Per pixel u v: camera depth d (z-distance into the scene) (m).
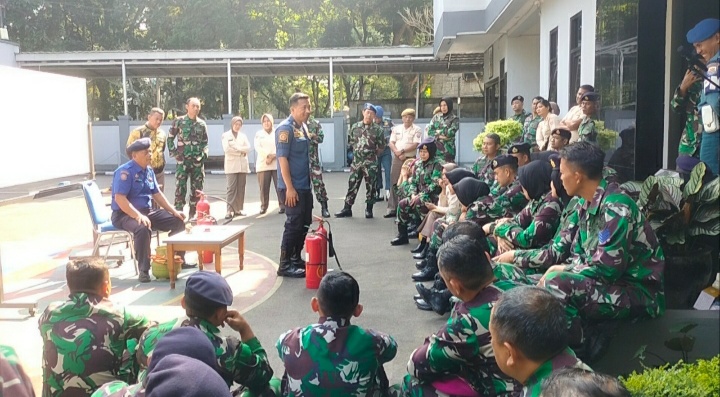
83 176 6.50
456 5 13.26
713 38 4.11
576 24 8.19
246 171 9.64
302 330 2.68
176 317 3.40
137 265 6.22
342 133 18.05
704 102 4.07
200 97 26.14
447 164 6.39
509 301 1.93
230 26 23.95
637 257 3.08
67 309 2.69
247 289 5.62
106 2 25.03
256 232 8.43
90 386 2.68
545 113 7.29
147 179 6.23
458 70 19.69
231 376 2.65
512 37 13.27
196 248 5.57
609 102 5.62
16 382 1.53
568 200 3.99
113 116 26.86
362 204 11.11
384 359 2.75
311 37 26.64
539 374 1.87
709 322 3.16
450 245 2.57
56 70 18.23
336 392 2.58
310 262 5.60
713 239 3.81
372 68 19.19
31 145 5.59
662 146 4.99
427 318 4.69
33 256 7.16
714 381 2.56
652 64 4.94
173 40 24.16
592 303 3.01
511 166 4.96
